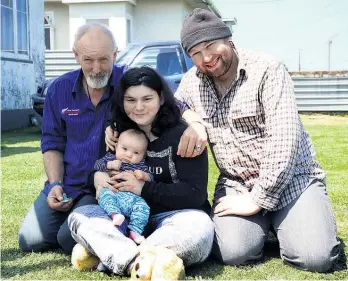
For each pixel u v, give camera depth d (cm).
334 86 1576
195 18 289
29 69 1270
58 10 1891
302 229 285
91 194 315
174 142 289
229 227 294
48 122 330
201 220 278
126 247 267
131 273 259
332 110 1585
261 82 293
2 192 497
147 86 280
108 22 1736
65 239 308
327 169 646
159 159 291
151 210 298
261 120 298
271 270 286
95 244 271
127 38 1755
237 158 305
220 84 306
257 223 297
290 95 293
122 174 291
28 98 1265
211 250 299
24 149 845
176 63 849
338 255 294
